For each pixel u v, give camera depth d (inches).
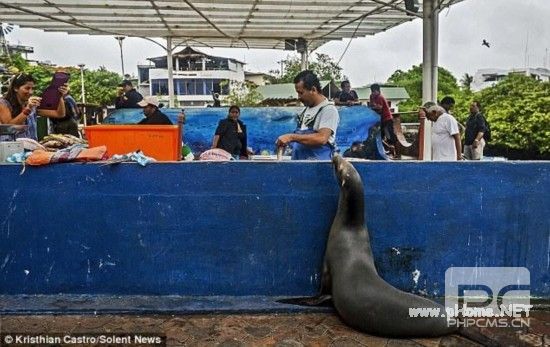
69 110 258.7
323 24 412.8
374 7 341.4
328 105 163.6
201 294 151.8
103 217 148.6
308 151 164.7
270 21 397.1
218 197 148.9
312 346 122.6
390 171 148.4
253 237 150.8
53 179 146.6
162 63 1814.7
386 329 125.5
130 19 389.4
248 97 836.6
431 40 315.3
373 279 132.5
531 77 659.4
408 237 150.9
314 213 150.5
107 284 150.9
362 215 140.9
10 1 325.7
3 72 374.0
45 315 139.0
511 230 151.2
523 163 149.2
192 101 1745.8
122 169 146.8
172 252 150.4
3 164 145.9
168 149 160.9
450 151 252.1
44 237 148.7
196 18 384.8
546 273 153.1
